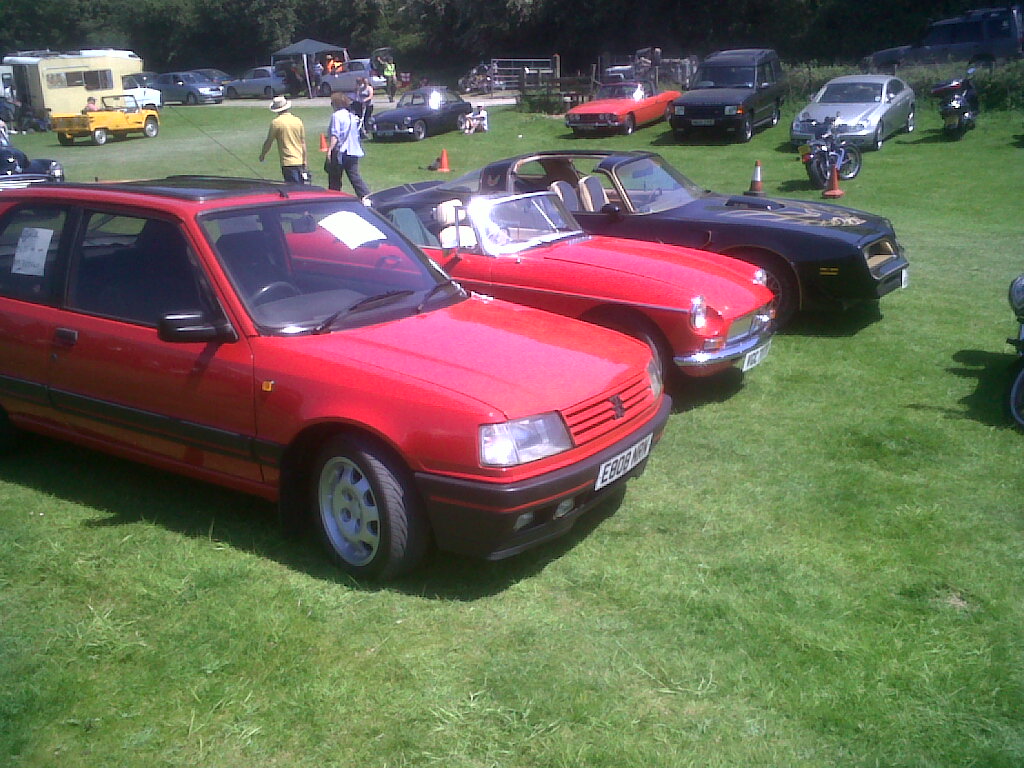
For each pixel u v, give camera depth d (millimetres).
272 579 4199
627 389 4508
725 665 3588
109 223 4941
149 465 5016
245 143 28328
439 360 4242
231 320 4426
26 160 19000
